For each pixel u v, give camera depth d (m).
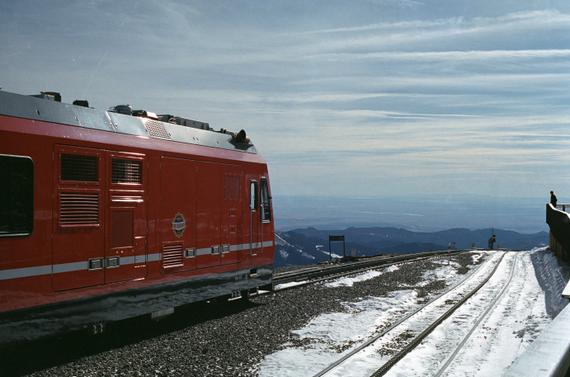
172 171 10.96
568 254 22.88
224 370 8.27
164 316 10.63
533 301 15.66
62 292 8.40
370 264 26.28
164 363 8.57
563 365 3.21
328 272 22.05
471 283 19.55
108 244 9.27
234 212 13.15
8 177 7.71
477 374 8.27
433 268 24.72
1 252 7.51
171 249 10.85
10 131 7.79
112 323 9.38
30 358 8.82
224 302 13.41
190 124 12.74
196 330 10.98
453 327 11.73
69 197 8.59
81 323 8.73
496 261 29.05
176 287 10.98
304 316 12.65
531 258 30.66
